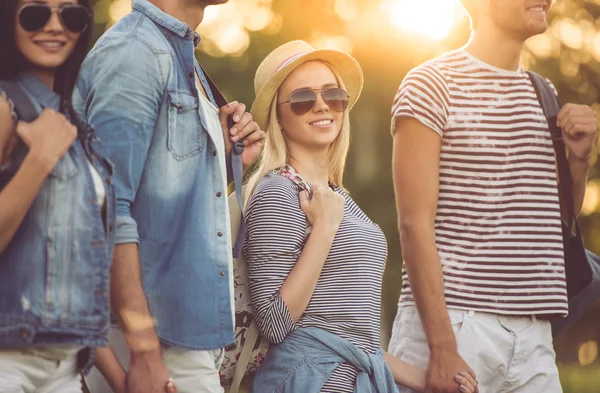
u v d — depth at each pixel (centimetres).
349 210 438
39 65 307
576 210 483
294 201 412
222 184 361
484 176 442
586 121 454
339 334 405
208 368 356
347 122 456
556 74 1730
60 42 308
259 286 399
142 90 344
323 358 399
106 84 342
